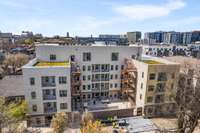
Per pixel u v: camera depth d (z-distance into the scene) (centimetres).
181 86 4050
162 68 4531
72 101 4869
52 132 3597
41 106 4162
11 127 2419
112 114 4609
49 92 4159
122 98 5653
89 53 5219
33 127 4091
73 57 5159
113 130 3991
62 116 3681
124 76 5453
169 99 4775
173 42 19725
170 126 4188
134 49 5538
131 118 4522
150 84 4550
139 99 4888
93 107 4997
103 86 5562
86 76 5341
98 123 3369
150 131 4016
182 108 3428
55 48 5022
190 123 3147
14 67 8388
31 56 9481
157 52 11875
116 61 5478
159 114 4809
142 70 4675
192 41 19100
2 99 2694
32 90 4041
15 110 3575
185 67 5038
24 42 14900
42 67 3984
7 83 5572
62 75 4103
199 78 3644
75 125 4206
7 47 12794
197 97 3194
